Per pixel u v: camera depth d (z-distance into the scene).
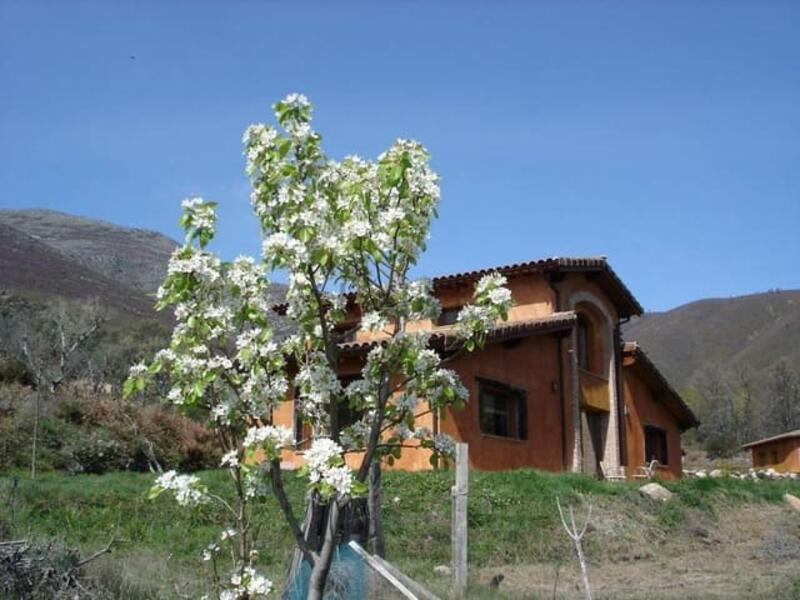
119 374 34.69
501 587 10.67
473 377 19.05
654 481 18.56
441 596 9.55
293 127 5.25
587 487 16.56
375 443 5.08
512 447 20.03
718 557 14.47
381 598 7.13
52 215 148.00
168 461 21.75
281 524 12.64
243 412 5.03
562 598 10.07
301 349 5.33
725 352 101.19
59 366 29.61
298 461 16.91
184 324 5.10
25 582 7.50
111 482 15.38
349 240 4.95
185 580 8.59
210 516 13.45
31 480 15.09
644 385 28.27
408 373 5.16
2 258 76.94
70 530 12.51
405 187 5.12
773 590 11.02
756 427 58.03
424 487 15.27
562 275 22.83
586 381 24.12
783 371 64.12
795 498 19.41
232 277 5.00
